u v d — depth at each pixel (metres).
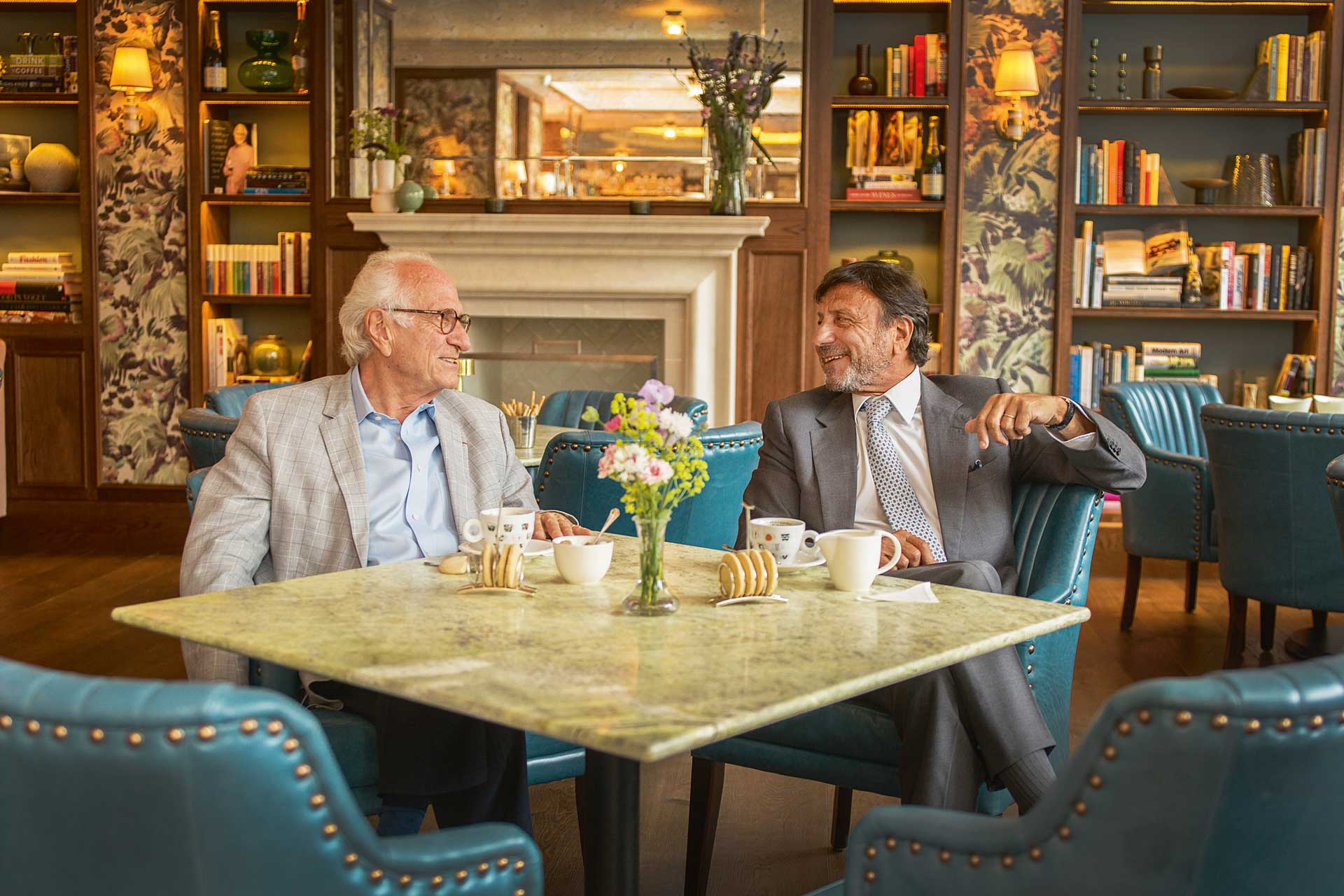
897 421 2.53
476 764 1.87
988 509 2.39
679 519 2.73
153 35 5.93
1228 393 6.01
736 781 3.18
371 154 5.81
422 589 1.72
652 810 2.93
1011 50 5.59
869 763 2.01
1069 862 1.12
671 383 5.88
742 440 2.77
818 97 5.73
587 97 5.89
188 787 1.00
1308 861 1.10
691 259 5.74
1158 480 4.62
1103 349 5.78
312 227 5.91
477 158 5.94
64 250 6.29
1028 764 1.79
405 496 2.27
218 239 6.10
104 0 5.93
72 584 5.19
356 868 1.11
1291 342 5.96
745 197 5.73
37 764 1.02
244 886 1.05
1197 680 1.04
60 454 6.07
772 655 1.38
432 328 2.25
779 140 5.77
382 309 2.24
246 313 6.29
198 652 1.97
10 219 6.28
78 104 6.03
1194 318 5.98
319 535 2.14
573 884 2.48
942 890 1.22
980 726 1.81
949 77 5.66
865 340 2.49
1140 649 4.38
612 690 1.24
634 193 5.89
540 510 2.47
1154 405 5.02
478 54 5.91
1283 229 5.88
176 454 6.07
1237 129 5.87
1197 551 4.56
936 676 1.81
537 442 4.04
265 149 6.19
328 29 5.83
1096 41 5.66
